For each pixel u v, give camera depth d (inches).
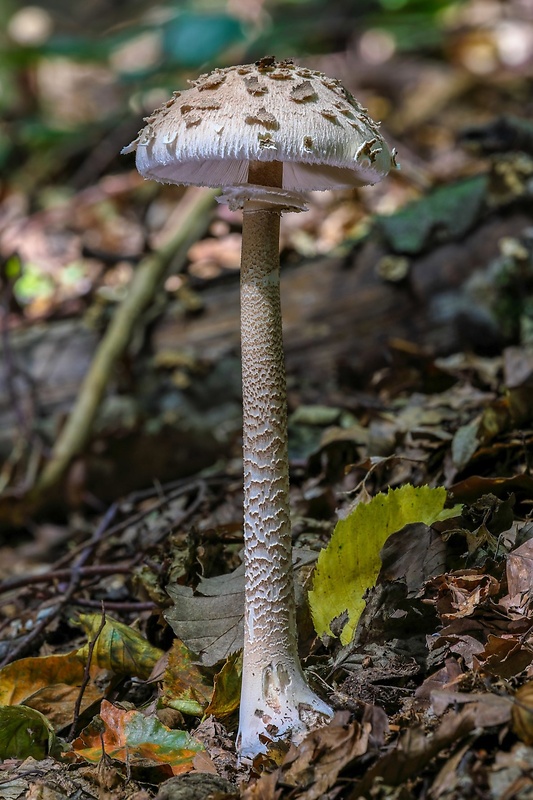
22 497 36.2
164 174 23.1
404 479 27.7
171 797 20.6
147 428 37.5
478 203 34.9
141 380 37.6
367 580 23.7
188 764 21.8
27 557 35.8
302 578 24.6
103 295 39.2
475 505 24.9
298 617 23.8
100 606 26.4
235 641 23.6
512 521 24.7
